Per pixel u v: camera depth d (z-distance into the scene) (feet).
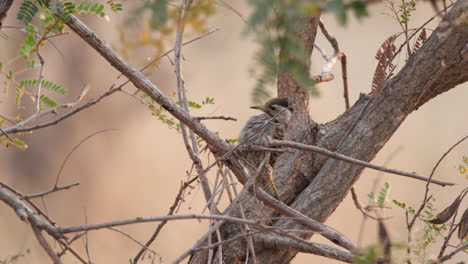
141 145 94.17
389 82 34.76
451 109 104.53
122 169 90.43
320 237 69.67
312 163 36.14
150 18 12.04
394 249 20.39
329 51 85.97
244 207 34.12
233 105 93.91
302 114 36.60
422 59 33.63
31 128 30.83
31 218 20.49
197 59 87.92
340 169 34.78
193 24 13.76
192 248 24.29
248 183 27.96
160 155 93.56
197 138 34.65
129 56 26.16
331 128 36.60
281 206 29.71
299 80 11.95
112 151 93.20
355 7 11.07
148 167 92.02
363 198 77.36
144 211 87.92
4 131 30.81
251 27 11.15
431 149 96.58
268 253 33.78
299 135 36.42
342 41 91.25
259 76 11.50
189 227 72.33
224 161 29.22
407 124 101.76
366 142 34.81
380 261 22.38
